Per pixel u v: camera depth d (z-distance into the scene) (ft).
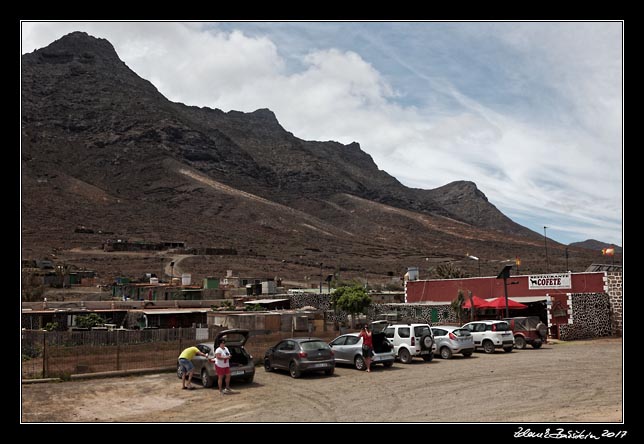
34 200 518.37
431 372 64.13
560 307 110.63
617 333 112.47
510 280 131.13
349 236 640.58
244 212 634.02
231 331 58.90
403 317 143.23
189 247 442.50
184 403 49.11
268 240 530.68
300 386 56.90
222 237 515.50
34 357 80.02
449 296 143.95
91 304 159.33
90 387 56.44
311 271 381.40
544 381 54.95
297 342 64.18
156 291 209.15
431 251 561.84
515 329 93.91
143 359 66.08
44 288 212.43
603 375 57.93
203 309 159.02
